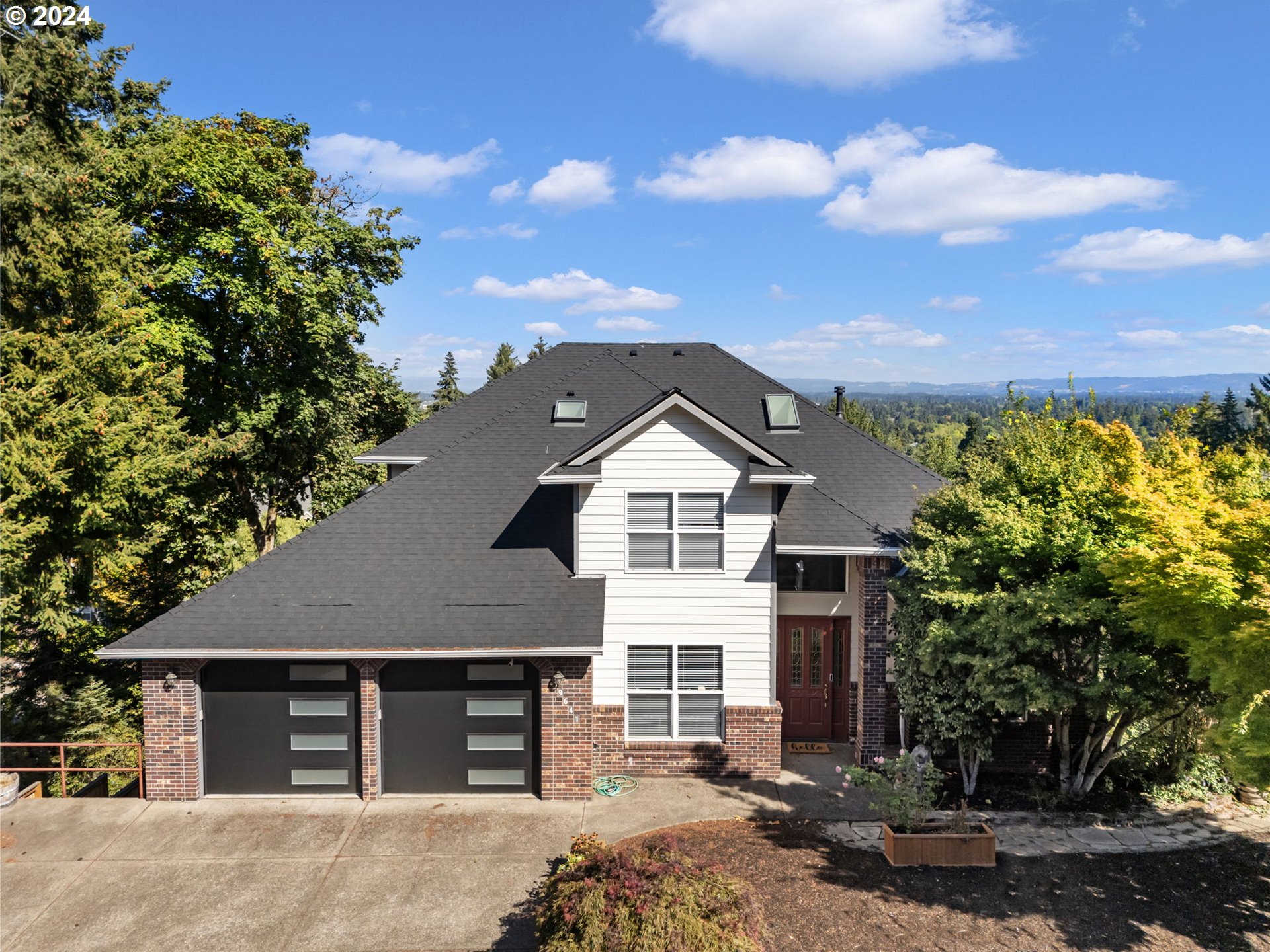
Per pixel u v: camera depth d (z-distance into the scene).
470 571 14.88
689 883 8.66
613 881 8.63
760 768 14.94
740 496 14.92
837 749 16.30
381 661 13.55
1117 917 10.20
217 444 19.77
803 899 10.64
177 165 20.78
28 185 14.71
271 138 26.36
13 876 11.31
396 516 16.11
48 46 15.70
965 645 13.13
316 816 13.11
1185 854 11.81
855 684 16.17
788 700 16.69
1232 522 10.05
